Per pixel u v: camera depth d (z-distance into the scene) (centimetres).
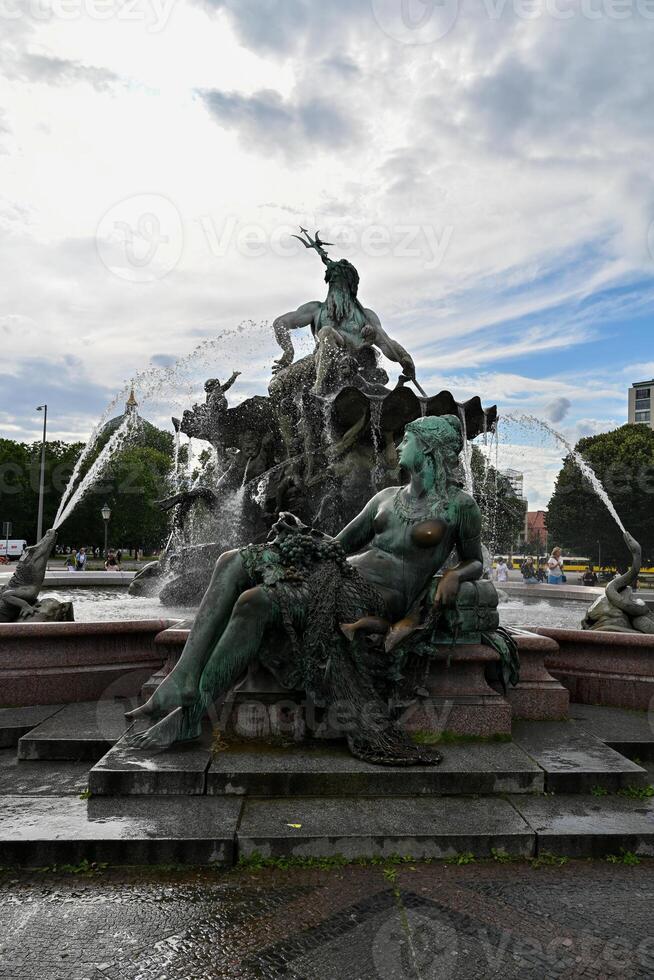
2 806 438
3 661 632
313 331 1376
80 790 466
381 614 517
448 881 383
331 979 301
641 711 654
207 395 1266
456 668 550
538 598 1825
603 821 430
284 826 411
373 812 433
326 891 370
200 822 413
